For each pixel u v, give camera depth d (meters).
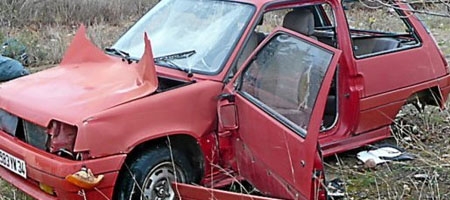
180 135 4.57
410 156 5.89
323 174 3.94
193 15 5.44
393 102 5.81
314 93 3.92
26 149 4.39
